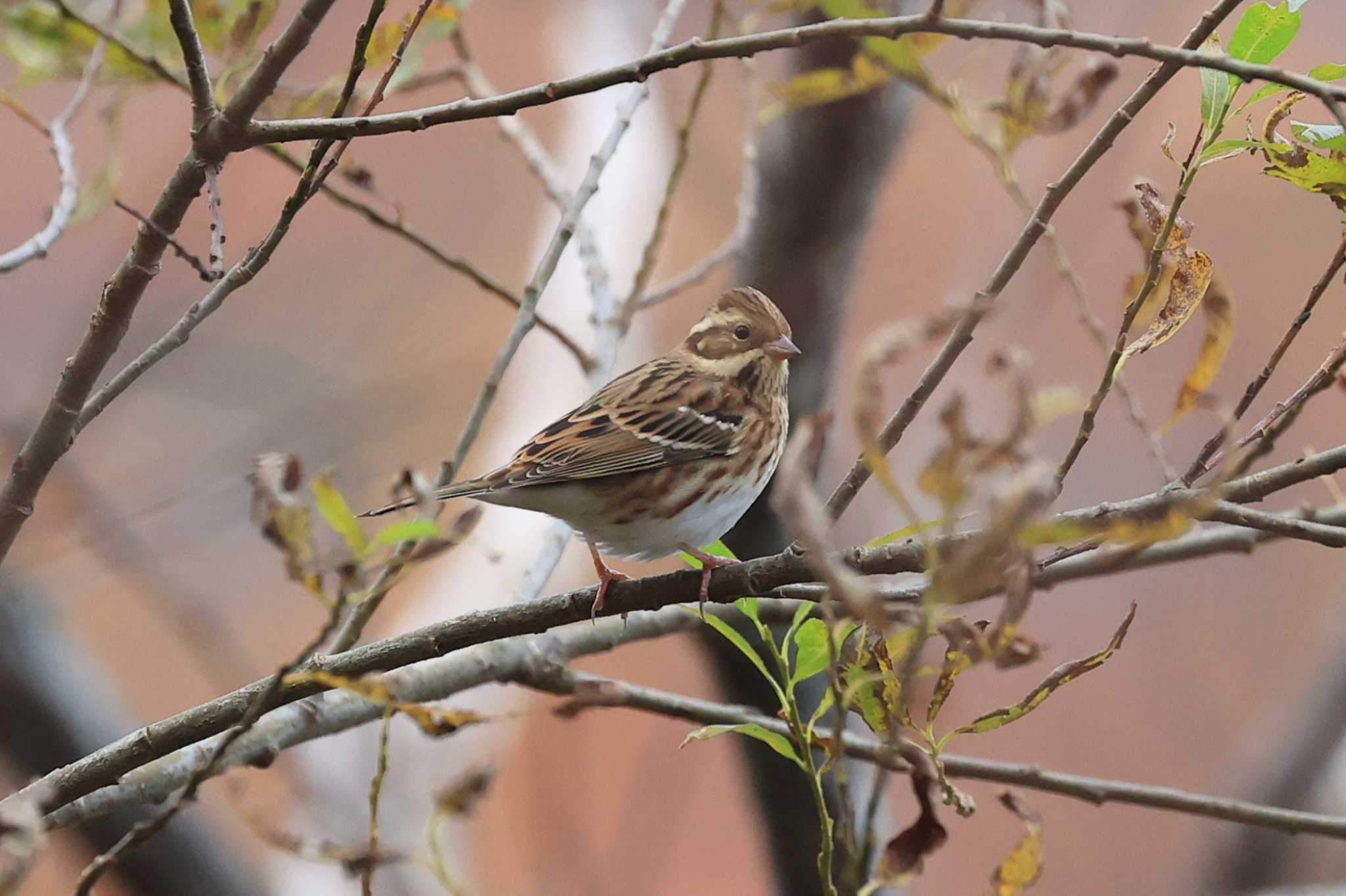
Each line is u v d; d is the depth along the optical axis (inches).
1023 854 246.4
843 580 175.6
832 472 498.3
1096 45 231.6
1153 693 700.7
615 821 672.4
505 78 810.2
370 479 703.1
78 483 553.6
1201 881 550.9
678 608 381.1
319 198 768.3
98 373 260.2
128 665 721.0
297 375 721.0
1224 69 226.2
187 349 711.1
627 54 645.3
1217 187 757.3
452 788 300.8
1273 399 711.7
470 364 743.7
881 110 449.1
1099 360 703.1
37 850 181.2
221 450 673.0
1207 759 679.1
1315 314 724.0
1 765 455.5
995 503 175.8
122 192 617.9
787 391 439.2
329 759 452.8
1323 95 219.1
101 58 345.1
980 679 715.4
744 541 453.7
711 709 338.3
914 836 240.8
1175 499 230.4
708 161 690.2
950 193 750.5
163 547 624.1
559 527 394.0
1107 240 697.0
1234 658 704.4
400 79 361.1
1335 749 530.9
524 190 797.9
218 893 441.1
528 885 624.7
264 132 251.0
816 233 462.6
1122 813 676.1
